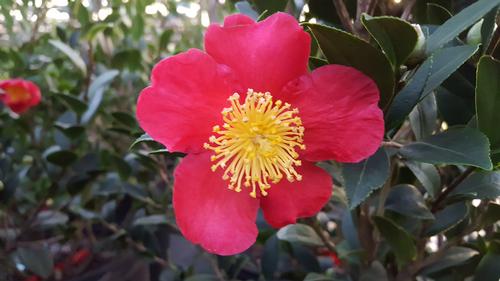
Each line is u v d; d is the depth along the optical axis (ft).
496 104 0.32
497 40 0.37
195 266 0.73
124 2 0.83
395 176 0.46
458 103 0.42
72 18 0.87
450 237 0.51
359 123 0.32
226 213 0.34
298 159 0.35
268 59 0.33
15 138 0.95
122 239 0.86
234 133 0.34
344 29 0.43
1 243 0.85
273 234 0.65
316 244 0.55
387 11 0.46
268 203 0.36
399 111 0.33
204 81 0.32
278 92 0.33
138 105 0.31
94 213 0.83
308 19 0.49
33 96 0.77
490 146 0.33
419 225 0.48
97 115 0.87
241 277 0.80
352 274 0.56
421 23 0.47
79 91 0.88
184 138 0.33
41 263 0.80
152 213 0.84
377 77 0.32
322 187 0.35
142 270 0.89
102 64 0.90
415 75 0.33
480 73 0.31
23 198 0.92
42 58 0.98
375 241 0.49
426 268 0.50
